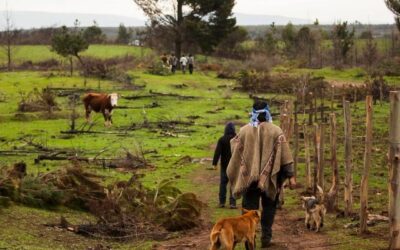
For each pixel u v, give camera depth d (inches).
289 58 2972.4
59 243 403.2
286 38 3535.9
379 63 2456.9
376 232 433.7
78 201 507.5
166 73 2246.6
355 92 1519.4
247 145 388.8
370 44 2672.2
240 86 1972.2
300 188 642.2
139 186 551.2
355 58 2785.4
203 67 2551.7
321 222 455.8
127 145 1007.0
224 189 580.7
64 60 2679.6
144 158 861.2
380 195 593.3
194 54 3125.0
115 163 811.4
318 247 401.4
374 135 1034.7
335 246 401.4
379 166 762.2
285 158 383.9
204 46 2790.4
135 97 1663.4
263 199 401.1
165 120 1309.1
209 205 592.7
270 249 399.5
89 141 1052.5
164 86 1943.9
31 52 3223.4
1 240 386.0
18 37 3631.9
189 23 2647.6
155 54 2957.7
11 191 478.0
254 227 372.8
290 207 552.1
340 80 2165.4
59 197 497.0
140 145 940.0
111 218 464.4
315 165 554.9
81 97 1631.4
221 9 2716.5
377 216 479.2
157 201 522.9
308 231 452.8
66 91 1743.4
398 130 373.1
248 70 2354.8
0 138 1071.0
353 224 459.8
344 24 2878.9
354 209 524.1
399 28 2028.8
